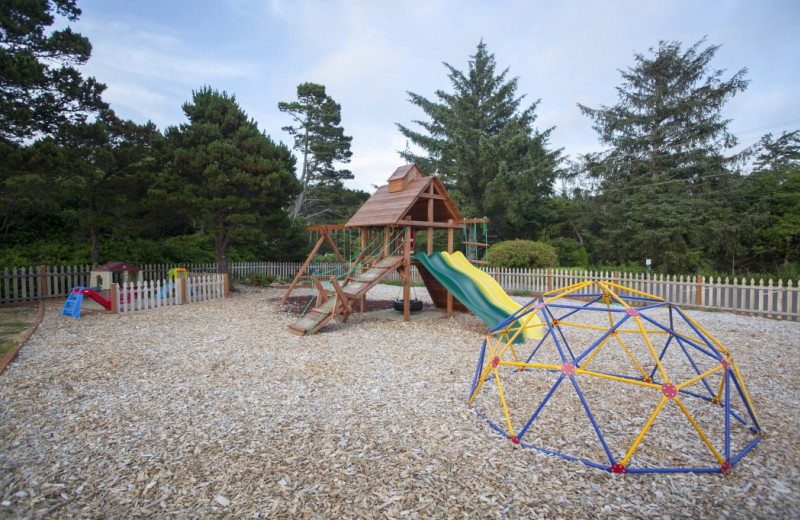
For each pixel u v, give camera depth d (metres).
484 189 27.69
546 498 3.25
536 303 4.95
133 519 2.96
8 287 12.44
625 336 9.03
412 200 10.59
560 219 30.62
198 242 17.31
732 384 5.93
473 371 6.45
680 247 21.91
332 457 3.82
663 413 4.88
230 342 8.23
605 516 3.05
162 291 12.87
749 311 11.73
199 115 17.02
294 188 17.36
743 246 21.80
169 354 7.26
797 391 5.63
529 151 27.08
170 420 4.60
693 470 3.63
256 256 23.36
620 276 15.05
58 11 14.02
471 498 3.23
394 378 6.09
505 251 18.34
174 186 15.27
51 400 5.11
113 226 14.58
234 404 5.07
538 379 6.07
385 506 3.13
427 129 32.56
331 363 6.84
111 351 7.38
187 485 3.38
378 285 21.48
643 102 26.75
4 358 6.62
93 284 12.80
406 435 4.28
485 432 4.36
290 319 10.85
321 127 34.38
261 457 3.82
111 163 13.83
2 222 16.30
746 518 3.04
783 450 4.02
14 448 3.92
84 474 3.52
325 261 26.11
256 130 17.31
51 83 12.85
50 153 12.12
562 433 4.35
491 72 29.86
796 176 20.92
